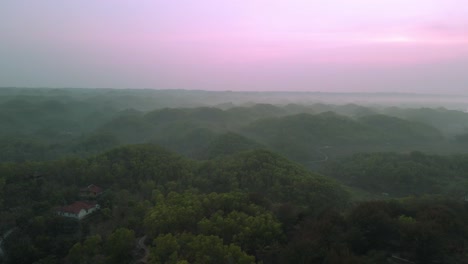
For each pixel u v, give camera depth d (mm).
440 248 43469
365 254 45250
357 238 46062
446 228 48031
